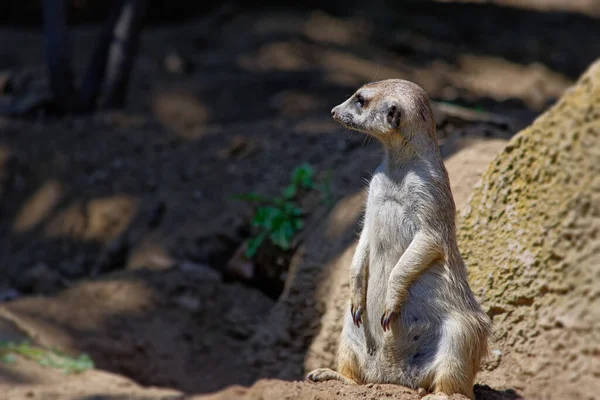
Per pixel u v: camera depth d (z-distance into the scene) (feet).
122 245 44.19
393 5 92.63
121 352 33.88
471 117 39.86
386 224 20.80
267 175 43.65
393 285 20.08
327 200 36.52
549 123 21.91
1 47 72.33
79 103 58.75
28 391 26.05
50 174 50.96
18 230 48.85
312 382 21.03
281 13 79.82
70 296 37.55
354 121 21.13
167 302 37.29
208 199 44.27
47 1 57.00
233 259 38.47
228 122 57.72
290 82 63.16
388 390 20.16
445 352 19.86
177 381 33.27
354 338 21.90
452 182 28.78
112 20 58.90
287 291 33.09
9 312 34.60
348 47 73.51
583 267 20.01
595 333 19.33
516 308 22.04
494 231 23.76
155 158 50.26
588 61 89.30
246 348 33.99
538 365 20.66
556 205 21.12
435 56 78.02
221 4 83.61
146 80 63.36
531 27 97.14
